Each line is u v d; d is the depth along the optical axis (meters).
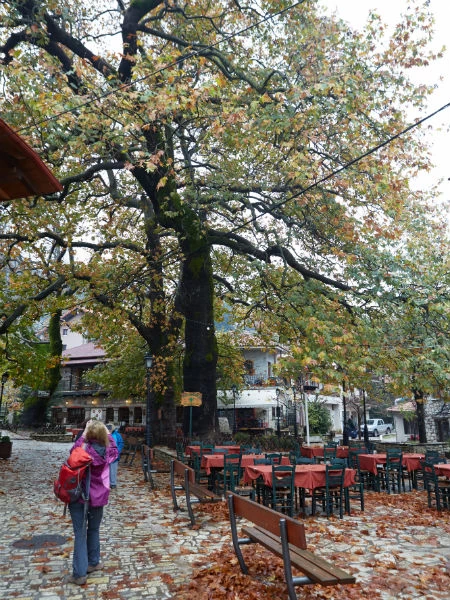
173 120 15.96
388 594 5.21
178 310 21.64
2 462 19.06
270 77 14.95
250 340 24.86
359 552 6.84
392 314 14.71
